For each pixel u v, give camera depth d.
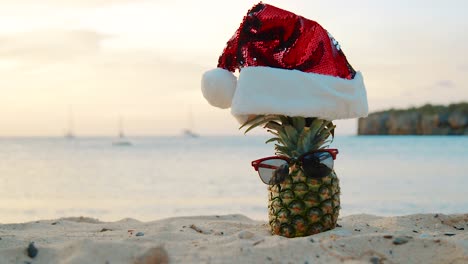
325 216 1.17
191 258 0.99
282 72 1.10
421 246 1.03
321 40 1.13
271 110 1.09
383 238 1.06
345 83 1.13
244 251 1.00
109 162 9.61
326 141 1.20
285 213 1.17
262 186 4.62
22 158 11.84
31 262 0.98
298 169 1.17
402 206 3.16
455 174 5.63
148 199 3.71
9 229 1.35
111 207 3.25
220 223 1.38
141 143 29.05
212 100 1.16
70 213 2.96
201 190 4.34
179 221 1.48
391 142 21.00
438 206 3.14
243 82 1.10
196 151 16.12
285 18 1.13
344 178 5.27
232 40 1.17
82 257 0.96
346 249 1.02
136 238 1.13
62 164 9.01
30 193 4.22
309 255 0.99
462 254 0.99
